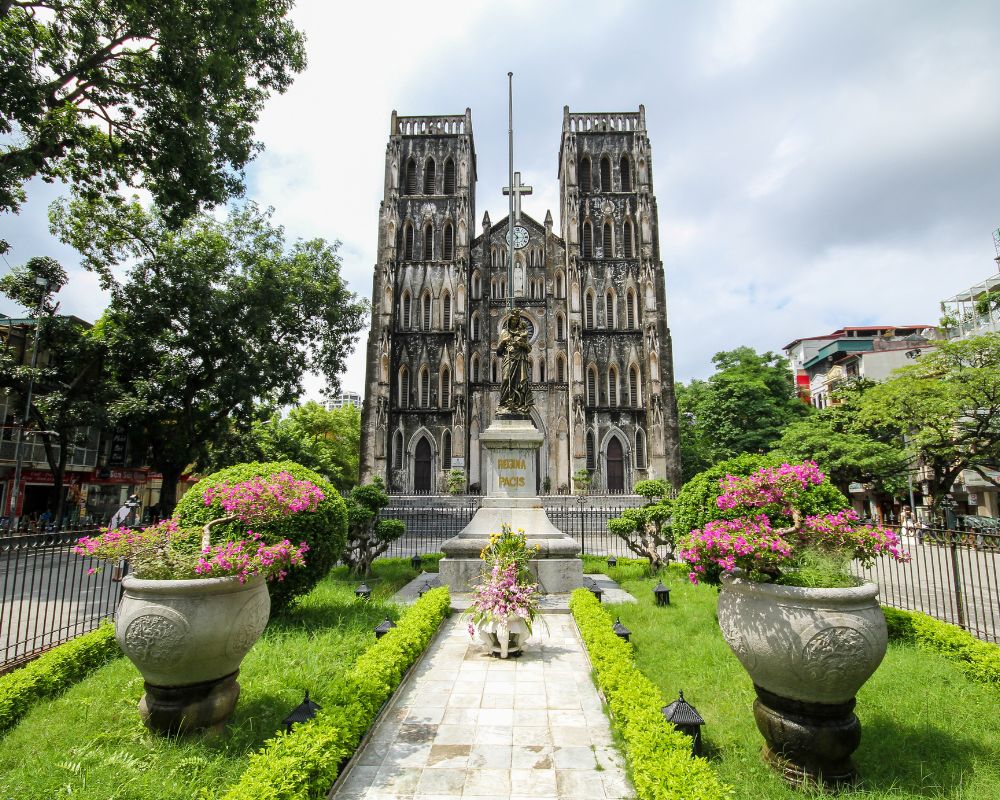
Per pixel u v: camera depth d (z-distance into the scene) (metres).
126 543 5.67
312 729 4.66
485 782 4.76
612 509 28.70
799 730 4.70
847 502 8.81
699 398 53.66
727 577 5.25
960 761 4.94
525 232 49.25
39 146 14.41
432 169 50.50
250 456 34.06
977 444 27.36
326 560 9.60
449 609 10.23
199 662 5.25
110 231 26.84
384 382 44.84
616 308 47.66
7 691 5.90
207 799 4.15
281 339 32.53
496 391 46.22
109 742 5.21
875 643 4.52
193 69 14.74
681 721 5.01
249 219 30.84
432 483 44.72
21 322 31.56
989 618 10.55
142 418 28.78
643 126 50.28
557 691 6.71
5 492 31.80
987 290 36.50
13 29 14.02
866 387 36.31
